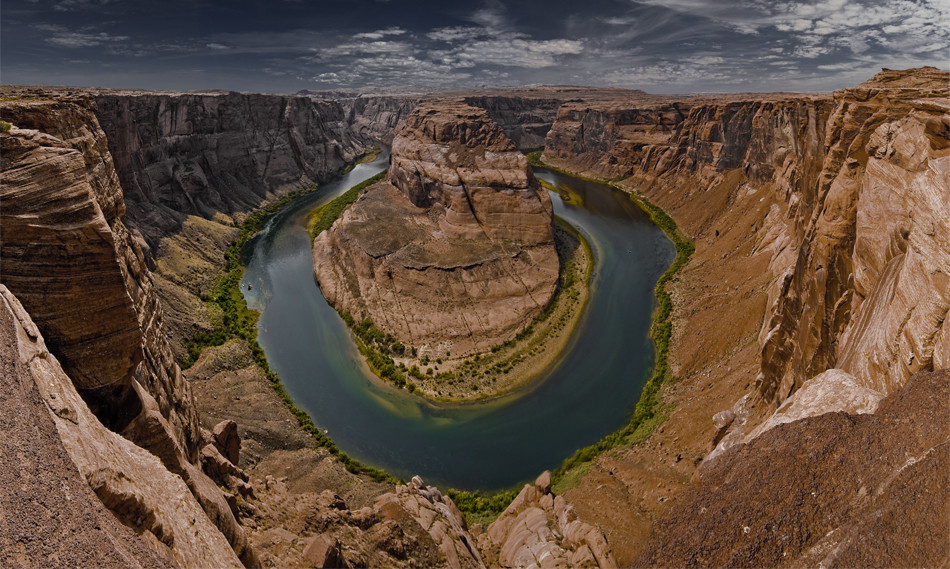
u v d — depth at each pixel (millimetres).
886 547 17375
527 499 48375
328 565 25031
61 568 12281
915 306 25531
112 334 20938
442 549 33875
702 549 24828
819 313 38688
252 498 33625
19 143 18781
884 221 32094
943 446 19438
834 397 28672
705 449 47438
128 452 18203
